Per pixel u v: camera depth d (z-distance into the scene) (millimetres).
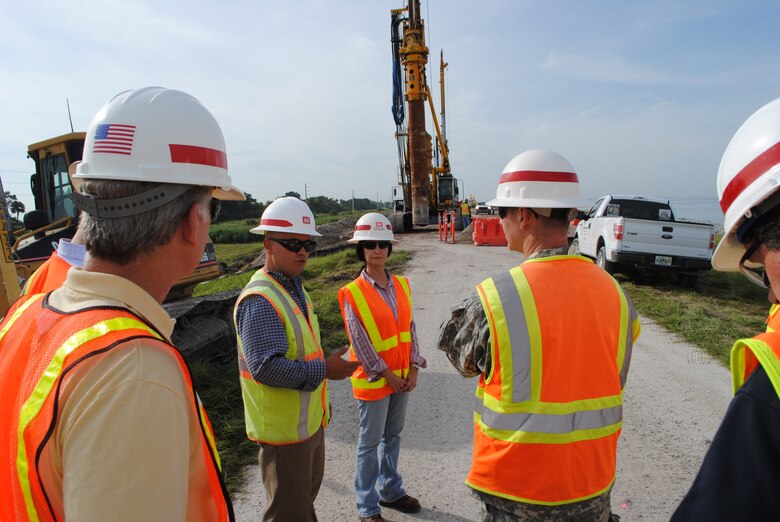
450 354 1889
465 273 12227
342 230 24500
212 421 4250
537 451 1636
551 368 1640
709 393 4883
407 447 3994
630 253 9930
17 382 934
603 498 1713
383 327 2965
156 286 1109
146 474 825
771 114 1023
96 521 784
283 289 2408
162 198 1069
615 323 1784
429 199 26484
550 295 1689
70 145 6066
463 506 3221
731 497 869
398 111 25078
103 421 819
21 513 879
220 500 1065
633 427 4211
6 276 4457
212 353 5660
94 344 881
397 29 23984
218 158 1208
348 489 3471
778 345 917
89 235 1044
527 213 1843
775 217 988
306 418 2289
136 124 1104
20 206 24953
